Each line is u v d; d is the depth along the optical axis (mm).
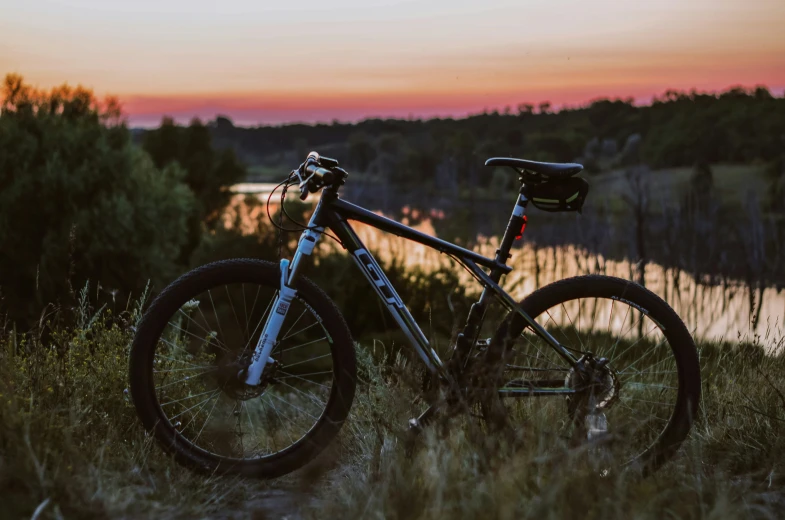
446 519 2168
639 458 2715
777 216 22672
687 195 23734
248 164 42094
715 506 2211
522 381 2752
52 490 2309
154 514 2334
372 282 2748
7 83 22406
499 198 18906
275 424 3078
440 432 2580
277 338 2764
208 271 2693
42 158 21172
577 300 2842
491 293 2762
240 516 2416
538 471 2436
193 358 2961
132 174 22797
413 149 101688
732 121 104625
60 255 18750
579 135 117438
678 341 2771
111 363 3154
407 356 2918
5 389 2721
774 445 2852
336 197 2748
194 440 2814
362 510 2291
